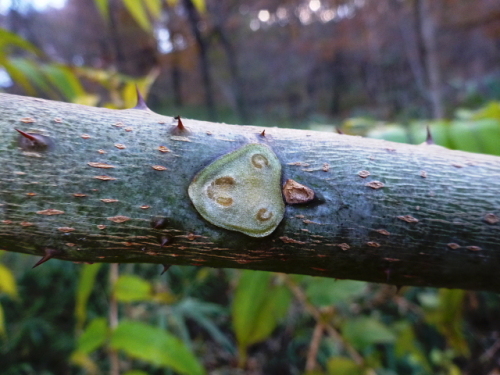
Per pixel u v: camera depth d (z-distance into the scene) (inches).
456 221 2.0
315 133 2.1
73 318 8.4
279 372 7.7
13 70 4.2
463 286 2.2
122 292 4.2
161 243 1.8
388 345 7.8
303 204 1.9
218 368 7.9
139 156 1.8
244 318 4.1
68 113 1.8
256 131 2.0
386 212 1.9
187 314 8.0
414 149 2.2
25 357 7.7
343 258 2.0
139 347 3.6
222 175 1.9
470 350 6.6
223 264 2.0
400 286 2.2
